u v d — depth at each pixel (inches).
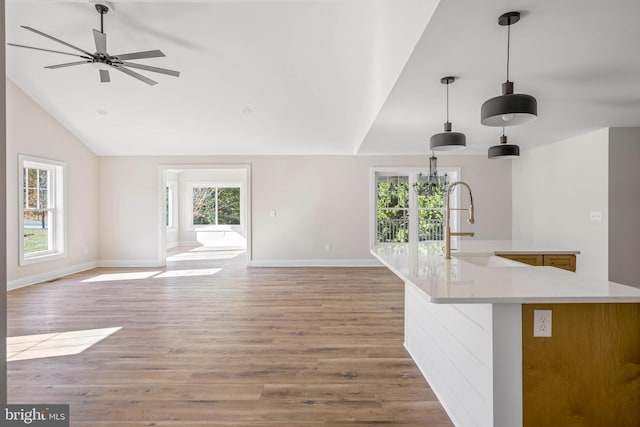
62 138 246.7
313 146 275.1
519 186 274.7
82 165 268.2
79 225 265.1
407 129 190.2
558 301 60.6
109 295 193.9
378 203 290.2
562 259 141.5
